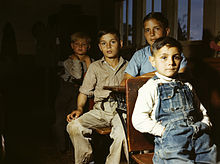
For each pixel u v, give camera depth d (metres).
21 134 4.14
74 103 3.39
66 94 3.42
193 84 3.20
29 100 6.92
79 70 3.48
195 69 3.24
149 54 2.59
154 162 1.63
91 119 2.47
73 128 2.39
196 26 3.68
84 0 7.19
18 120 5.06
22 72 6.94
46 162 2.98
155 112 1.71
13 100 6.78
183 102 1.70
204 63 3.09
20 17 6.92
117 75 2.64
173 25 4.02
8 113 5.67
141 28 4.93
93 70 2.63
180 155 1.51
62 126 3.33
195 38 3.71
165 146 1.57
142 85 1.88
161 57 1.72
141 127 1.69
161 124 1.68
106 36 2.55
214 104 2.97
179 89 1.74
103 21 7.08
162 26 2.48
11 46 6.88
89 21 6.33
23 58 6.98
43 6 7.04
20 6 6.89
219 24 3.30
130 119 1.84
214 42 3.11
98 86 2.60
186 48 3.78
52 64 5.95
